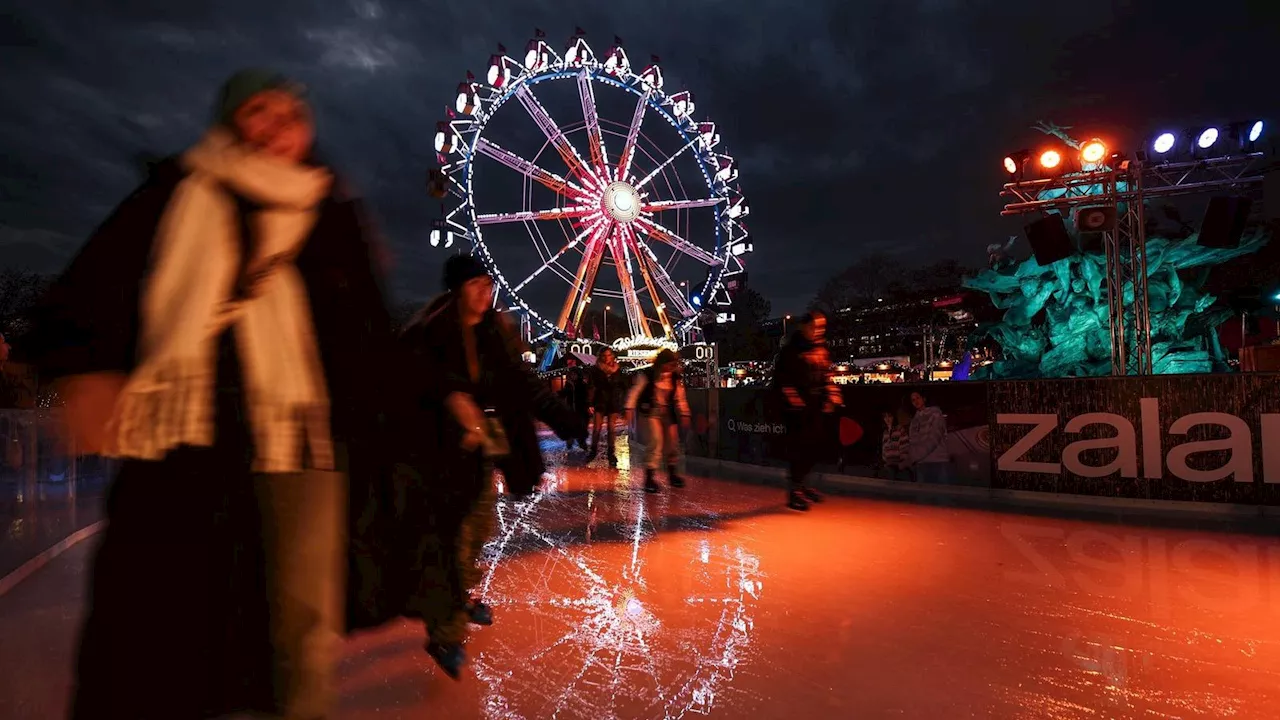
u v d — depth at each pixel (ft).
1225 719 7.14
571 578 12.71
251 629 4.40
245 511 4.42
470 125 87.61
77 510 17.13
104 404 4.21
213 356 4.50
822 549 14.87
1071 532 16.35
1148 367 37.81
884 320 147.33
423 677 8.26
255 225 4.66
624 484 25.90
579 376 51.67
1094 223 38.17
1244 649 9.00
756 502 21.36
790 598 11.37
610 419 32.73
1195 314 47.57
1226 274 84.23
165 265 4.35
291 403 4.69
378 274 5.54
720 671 8.39
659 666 8.57
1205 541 15.31
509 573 13.08
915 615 10.46
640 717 7.21
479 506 8.50
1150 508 19.06
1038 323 50.11
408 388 6.36
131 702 4.09
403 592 6.40
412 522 7.48
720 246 106.63
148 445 4.22
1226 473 18.30
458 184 86.63
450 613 7.84
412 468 7.30
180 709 4.17
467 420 7.93
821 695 7.72
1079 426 20.22
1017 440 21.26
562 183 101.86
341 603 5.06
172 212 4.45
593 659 8.80
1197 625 9.91
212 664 4.26
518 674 8.34
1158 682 8.02
